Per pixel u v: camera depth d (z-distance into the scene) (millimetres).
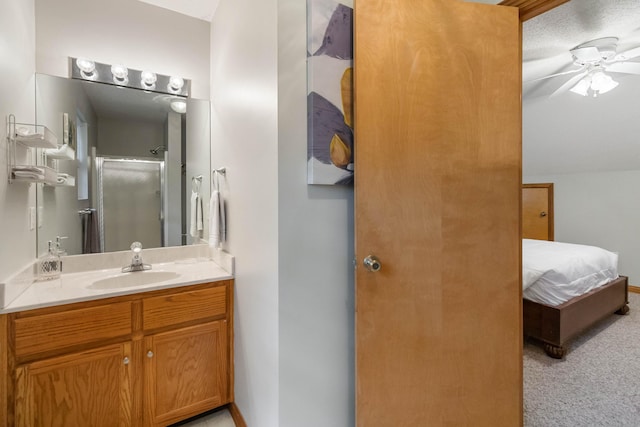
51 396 1307
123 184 1998
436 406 1283
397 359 1232
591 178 4285
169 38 2098
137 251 1902
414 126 1225
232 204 1745
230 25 1754
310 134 1196
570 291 2457
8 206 1301
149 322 1512
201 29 2203
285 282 1173
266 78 1248
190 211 2199
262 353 1324
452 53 1259
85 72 1844
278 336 1170
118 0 1938
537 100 3023
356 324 1188
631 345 2533
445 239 1271
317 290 1243
